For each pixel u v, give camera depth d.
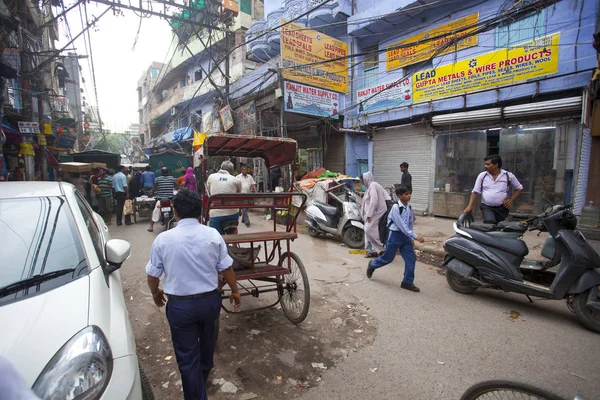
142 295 4.47
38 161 12.09
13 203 2.46
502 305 4.15
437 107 10.05
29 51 10.09
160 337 3.45
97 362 1.58
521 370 2.81
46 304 1.78
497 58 8.61
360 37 12.35
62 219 2.44
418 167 10.82
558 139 7.91
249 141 4.01
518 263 4.01
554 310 4.02
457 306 4.12
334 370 2.86
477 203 9.37
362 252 6.64
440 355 3.05
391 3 10.47
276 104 11.62
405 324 3.65
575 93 7.56
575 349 3.13
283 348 3.20
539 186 8.24
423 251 6.67
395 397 2.52
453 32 6.69
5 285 1.89
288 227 3.89
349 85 12.80
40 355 1.51
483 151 9.31
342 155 12.98
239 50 18.91
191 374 2.20
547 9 7.79
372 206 5.88
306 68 11.53
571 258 3.54
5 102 9.10
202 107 21.20
